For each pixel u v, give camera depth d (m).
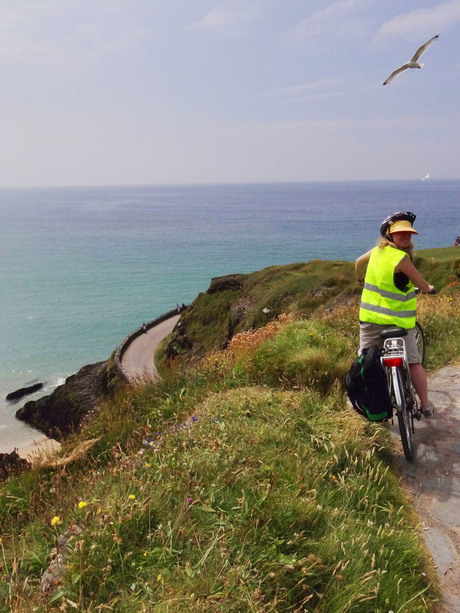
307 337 7.47
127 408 7.46
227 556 3.03
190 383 7.65
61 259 186.38
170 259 184.12
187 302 117.00
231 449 4.46
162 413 6.96
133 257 189.75
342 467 4.64
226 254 195.25
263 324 47.66
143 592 2.83
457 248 46.75
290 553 3.32
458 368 7.23
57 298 121.38
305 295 46.34
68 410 49.62
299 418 5.25
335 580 3.10
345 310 10.52
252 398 5.81
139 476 4.10
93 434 7.01
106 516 3.38
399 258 4.82
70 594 2.84
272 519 3.51
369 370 4.69
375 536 3.66
